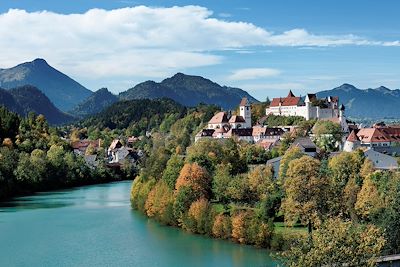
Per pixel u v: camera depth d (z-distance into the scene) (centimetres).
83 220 19012
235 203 17288
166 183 19000
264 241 14062
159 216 18050
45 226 17975
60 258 13812
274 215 15375
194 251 14125
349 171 17912
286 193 15338
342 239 7494
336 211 14100
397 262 11156
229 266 12631
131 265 13075
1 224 18475
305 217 14000
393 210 11994
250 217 14738
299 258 7569
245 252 13825
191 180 17600
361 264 7275
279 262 12600
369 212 13188
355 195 14338
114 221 18675
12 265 13250
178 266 12825
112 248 14738
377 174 15775
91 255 14050
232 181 17375
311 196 14362
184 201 17100
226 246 14525
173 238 15712
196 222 16075
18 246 15150
